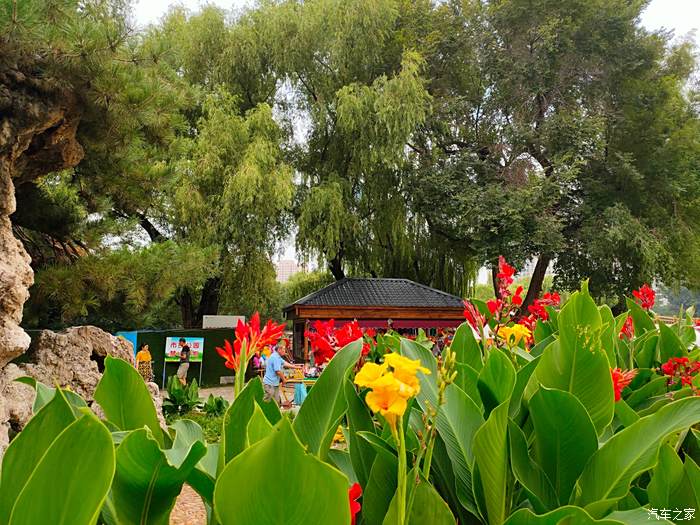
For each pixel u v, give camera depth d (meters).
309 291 22.52
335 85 19.83
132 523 1.47
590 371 2.03
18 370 5.51
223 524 1.14
